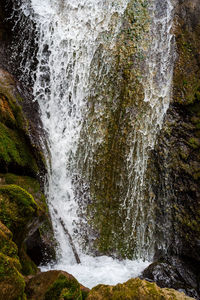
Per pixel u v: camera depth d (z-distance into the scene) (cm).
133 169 499
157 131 495
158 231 479
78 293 251
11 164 396
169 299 230
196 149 465
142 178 495
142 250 483
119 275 415
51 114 519
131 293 237
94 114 520
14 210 280
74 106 529
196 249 443
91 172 510
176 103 493
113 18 537
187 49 509
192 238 448
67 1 555
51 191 464
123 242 488
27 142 438
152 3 540
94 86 525
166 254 467
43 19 534
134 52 522
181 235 460
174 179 476
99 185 506
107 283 389
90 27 541
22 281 220
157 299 230
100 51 529
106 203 500
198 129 470
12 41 511
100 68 526
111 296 242
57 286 241
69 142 514
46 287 240
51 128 507
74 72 534
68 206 482
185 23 522
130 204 496
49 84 528
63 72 535
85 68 532
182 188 468
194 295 372
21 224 284
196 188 455
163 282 385
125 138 506
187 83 493
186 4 529
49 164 465
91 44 534
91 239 481
